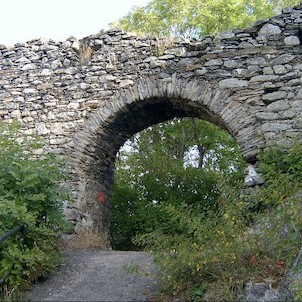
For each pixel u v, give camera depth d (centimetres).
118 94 1083
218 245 591
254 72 1001
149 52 1080
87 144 1088
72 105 1112
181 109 1097
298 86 976
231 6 1906
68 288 666
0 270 648
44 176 752
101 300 614
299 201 637
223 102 1002
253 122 976
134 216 1491
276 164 908
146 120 1150
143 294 623
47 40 1165
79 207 1061
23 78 1155
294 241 605
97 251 923
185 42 1061
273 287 554
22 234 693
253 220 729
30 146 826
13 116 1138
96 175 1128
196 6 1928
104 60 1112
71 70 1130
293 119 961
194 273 595
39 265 684
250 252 602
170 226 1180
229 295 559
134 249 1473
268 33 1016
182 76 1039
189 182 1591
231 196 662
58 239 823
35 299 627
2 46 1183
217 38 1038
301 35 1011
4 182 725
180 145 1977
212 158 1994
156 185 1586
